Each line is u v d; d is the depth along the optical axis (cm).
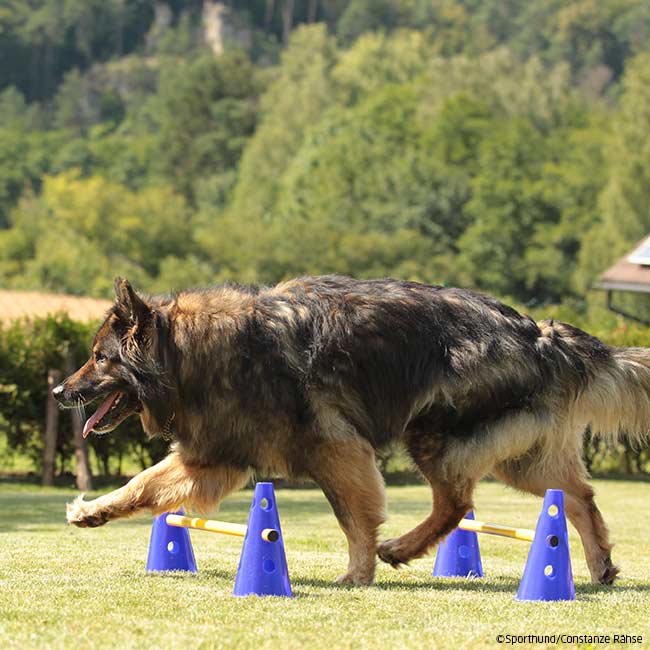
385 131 8188
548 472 803
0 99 14088
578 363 786
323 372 742
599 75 13475
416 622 600
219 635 551
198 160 10681
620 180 6272
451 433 765
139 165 11081
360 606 645
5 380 1842
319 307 756
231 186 10031
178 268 7238
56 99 14562
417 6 15925
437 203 7338
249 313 754
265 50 16550
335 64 10956
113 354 771
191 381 755
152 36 16512
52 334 1852
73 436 1858
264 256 7125
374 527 750
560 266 6794
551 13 15062
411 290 777
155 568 784
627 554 1002
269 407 745
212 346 751
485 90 8581
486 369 755
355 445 745
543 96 8500
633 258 1783
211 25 16600
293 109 9681
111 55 16150
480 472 767
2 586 691
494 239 6950
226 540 1047
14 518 1265
